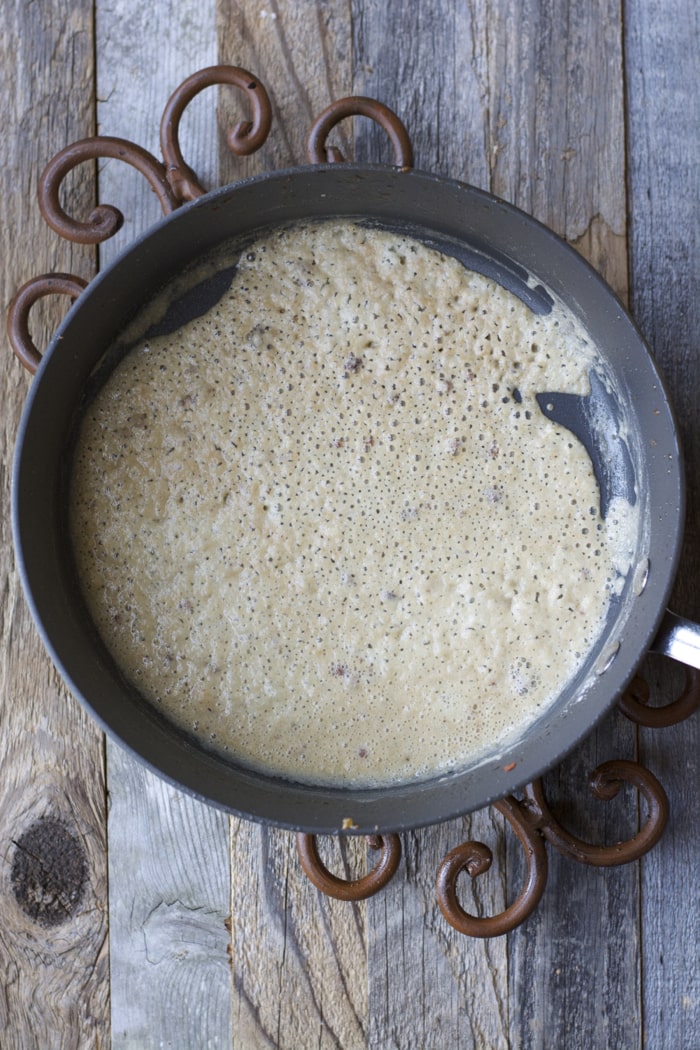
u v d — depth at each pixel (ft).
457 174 2.64
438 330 2.48
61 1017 2.64
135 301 2.46
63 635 2.36
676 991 2.63
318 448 2.47
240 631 2.46
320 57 2.63
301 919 2.64
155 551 2.47
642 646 2.27
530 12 2.63
